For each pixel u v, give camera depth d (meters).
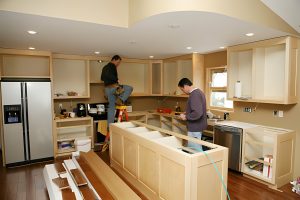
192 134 3.31
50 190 2.42
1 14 2.13
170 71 5.67
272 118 3.56
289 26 2.92
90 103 5.39
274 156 3.04
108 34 2.97
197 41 3.43
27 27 2.59
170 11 2.09
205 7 2.06
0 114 3.94
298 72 3.23
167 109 5.63
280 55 3.40
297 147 3.29
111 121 4.77
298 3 2.75
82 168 2.86
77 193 2.25
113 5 2.57
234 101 4.16
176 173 2.16
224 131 3.66
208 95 4.85
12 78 3.97
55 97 4.60
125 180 3.25
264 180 3.18
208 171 2.14
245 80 3.91
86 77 5.05
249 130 3.39
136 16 2.47
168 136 2.98
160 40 3.37
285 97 3.10
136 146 2.92
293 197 2.85
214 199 2.23
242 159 3.44
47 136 4.32
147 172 2.69
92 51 4.42
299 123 3.25
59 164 3.10
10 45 3.71
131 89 4.91
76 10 2.35
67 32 2.84
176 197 2.17
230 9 2.21
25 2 2.11
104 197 2.12
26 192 3.03
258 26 2.58
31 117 4.14
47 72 4.70
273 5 2.61
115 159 3.68
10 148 4.01
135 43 3.60
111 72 4.59
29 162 4.18
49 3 2.22
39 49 4.13
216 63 4.60
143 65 6.11
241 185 3.18
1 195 2.95
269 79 3.58
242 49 3.64
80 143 4.58
